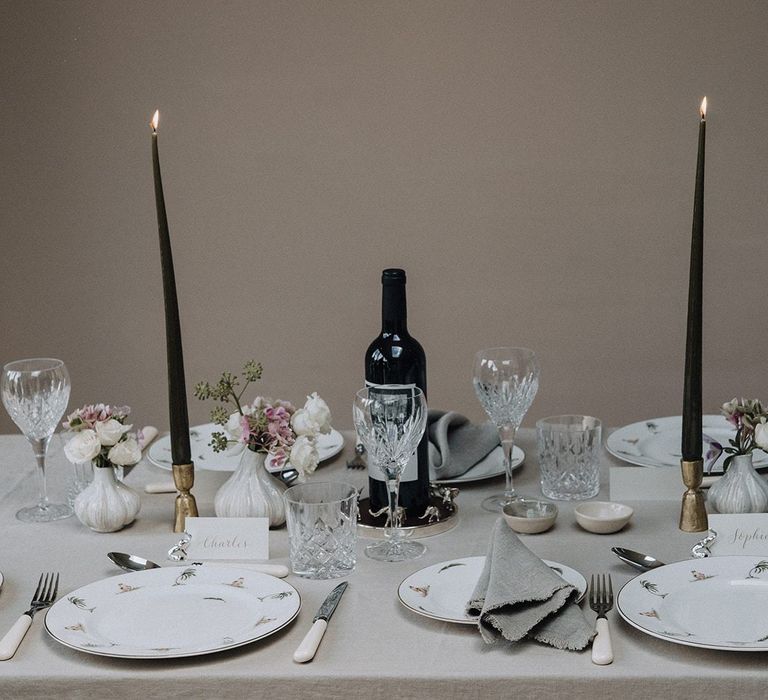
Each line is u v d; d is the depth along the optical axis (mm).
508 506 1639
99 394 4281
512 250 4137
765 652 1184
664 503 1728
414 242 4156
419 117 4074
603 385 4195
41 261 4199
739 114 3977
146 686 1183
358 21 4031
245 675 1176
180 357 1627
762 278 4078
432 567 1423
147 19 4055
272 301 4219
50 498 1862
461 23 4012
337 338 4238
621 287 4129
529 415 4242
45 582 1461
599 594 1316
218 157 4129
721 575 1369
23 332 4242
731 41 3941
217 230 4176
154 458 2014
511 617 1215
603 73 4000
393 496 1568
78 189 4152
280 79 4078
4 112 4109
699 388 1575
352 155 4109
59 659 1228
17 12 4051
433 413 1952
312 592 1403
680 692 1141
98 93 4098
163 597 1374
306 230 4168
